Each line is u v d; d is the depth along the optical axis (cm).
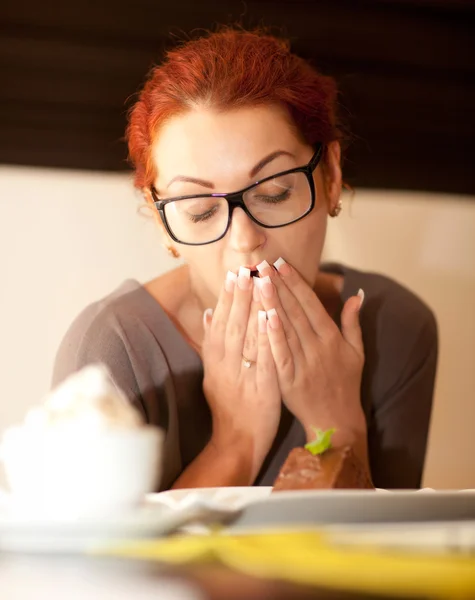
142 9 231
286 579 48
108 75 230
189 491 83
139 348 137
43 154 227
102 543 57
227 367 132
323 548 51
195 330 141
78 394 63
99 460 59
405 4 242
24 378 211
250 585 48
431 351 156
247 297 127
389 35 242
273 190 125
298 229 128
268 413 133
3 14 225
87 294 214
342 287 155
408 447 152
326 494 60
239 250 125
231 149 122
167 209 128
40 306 212
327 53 240
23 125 226
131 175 148
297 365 133
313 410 136
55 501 59
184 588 47
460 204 241
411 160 243
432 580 44
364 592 45
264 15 237
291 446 143
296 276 129
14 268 213
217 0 235
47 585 48
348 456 79
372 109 242
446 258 236
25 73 226
